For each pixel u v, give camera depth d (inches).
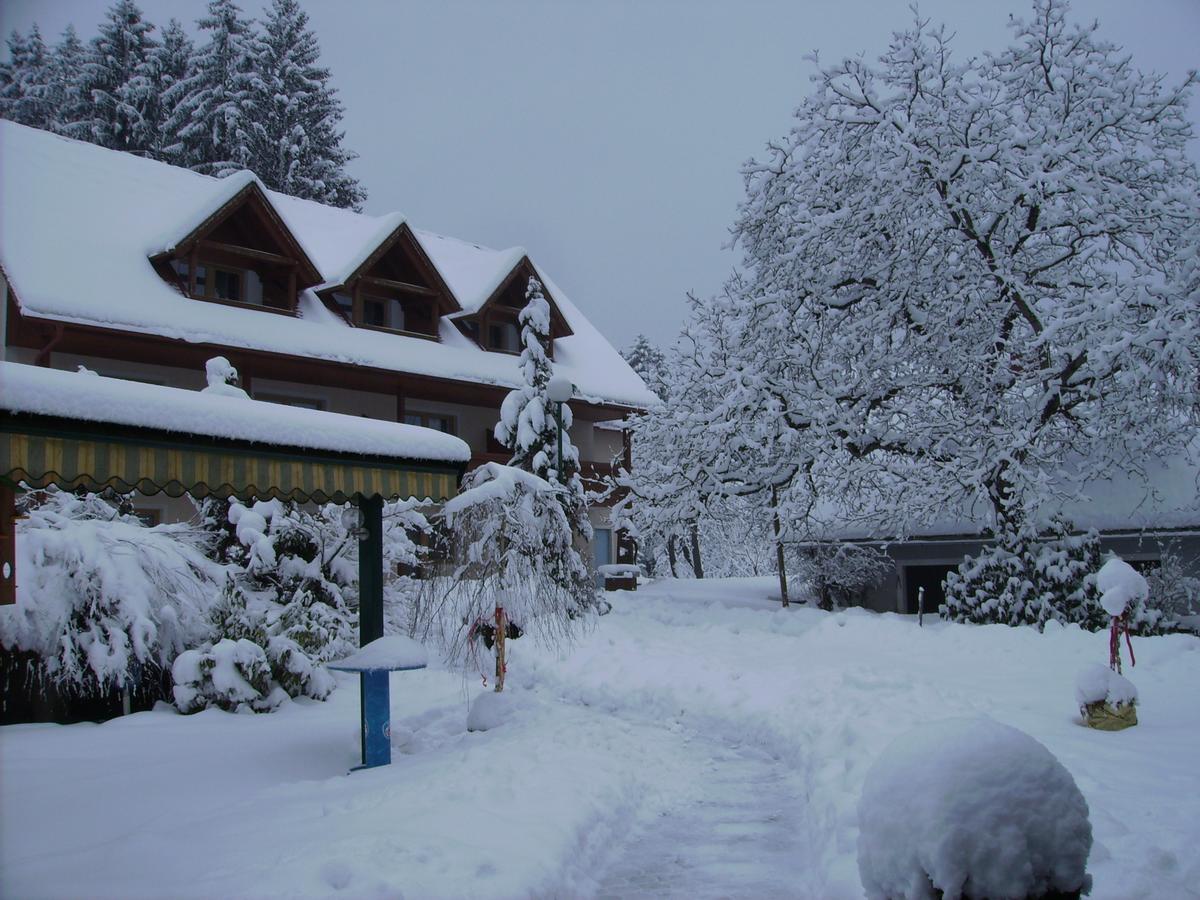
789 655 563.8
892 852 140.6
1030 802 136.2
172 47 1951.3
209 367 561.9
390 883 189.5
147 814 264.7
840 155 854.5
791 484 877.8
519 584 419.5
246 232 1023.6
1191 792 246.7
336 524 601.9
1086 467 804.6
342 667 336.2
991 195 813.9
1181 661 460.1
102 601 425.1
